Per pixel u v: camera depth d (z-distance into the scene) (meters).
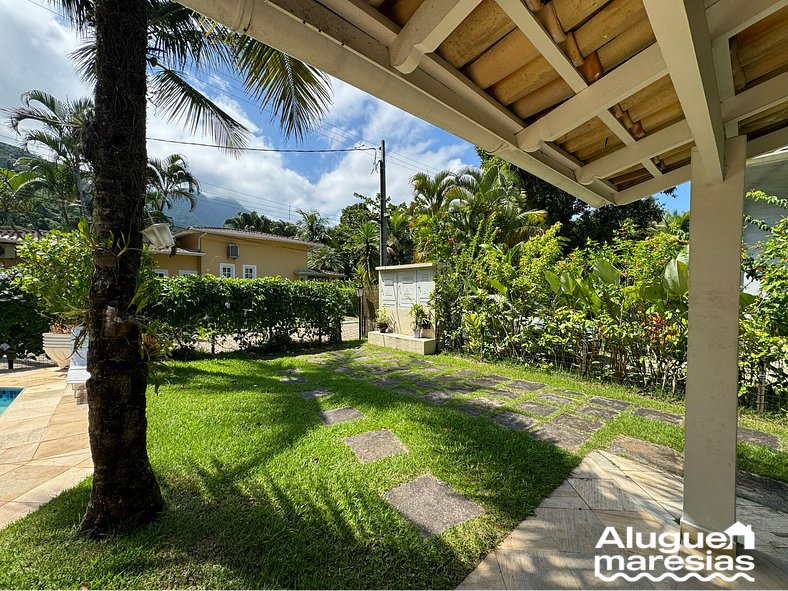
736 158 1.61
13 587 1.46
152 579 1.51
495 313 6.04
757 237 6.33
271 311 7.59
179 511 1.95
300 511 1.96
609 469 2.48
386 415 3.40
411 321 8.01
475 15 1.18
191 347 6.57
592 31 1.20
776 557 1.67
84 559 1.60
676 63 0.97
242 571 1.55
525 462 2.52
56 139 11.38
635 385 4.45
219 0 0.96
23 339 5.87
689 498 1.76
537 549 1.72
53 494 2.16
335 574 1.54
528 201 14.59
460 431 3.03
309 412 3.50
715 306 1.69
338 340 8.91
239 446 2.72
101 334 1.71
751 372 3.59
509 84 1.52
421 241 11.00
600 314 4.68
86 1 3.00
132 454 1.82
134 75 1.75
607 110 1.60
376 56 1.21
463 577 1.55
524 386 4.64
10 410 3.70
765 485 2.33
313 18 1.06
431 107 1.48
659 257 4.46
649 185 2.56
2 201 12.80
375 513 1.95
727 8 1.06
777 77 1.41
